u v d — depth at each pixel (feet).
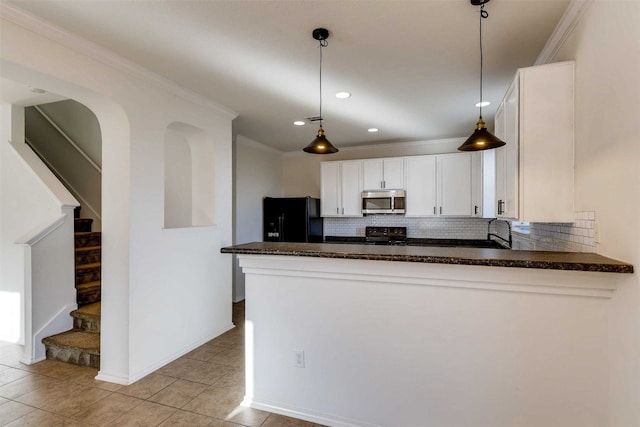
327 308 6.83
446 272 5.95
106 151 8.83
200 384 8.61
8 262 11.71
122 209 8.66
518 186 6.84
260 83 9.75
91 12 6.33
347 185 18.02
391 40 7.38
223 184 12.28
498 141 6.82
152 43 7.50
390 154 18.37
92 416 7.24
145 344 9.07
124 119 8.59
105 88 8.00
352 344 6.68
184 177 12.42
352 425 6.70
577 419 5.47
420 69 8.86
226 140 12.41
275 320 7.25
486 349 5.87
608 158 5.27
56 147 15.67
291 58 8.22
